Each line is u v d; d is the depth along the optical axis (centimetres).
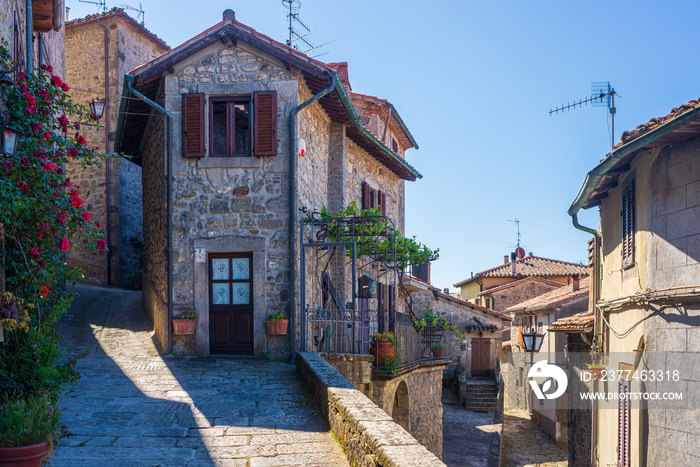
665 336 819
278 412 704
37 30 995
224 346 1070
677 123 722
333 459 535
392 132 1981
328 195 1308
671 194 820
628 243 978
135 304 1515
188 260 1073
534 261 3669
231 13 1090
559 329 1341
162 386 827
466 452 1589
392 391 1190
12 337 570
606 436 1098
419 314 1788
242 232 1072
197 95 1082
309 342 1083
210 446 573
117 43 1950
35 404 452
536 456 1766
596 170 916
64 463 515
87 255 1902
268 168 1078
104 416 670
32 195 569
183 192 1079
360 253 1199
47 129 633
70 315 1329
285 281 1062
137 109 1236
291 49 1074
